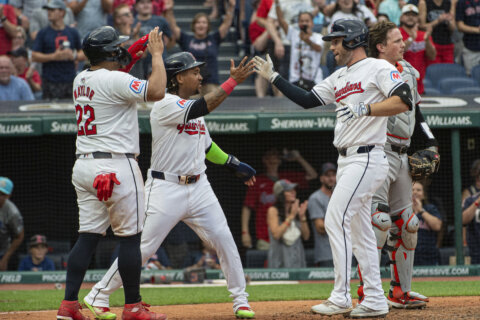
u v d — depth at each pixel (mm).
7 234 35312
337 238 16453
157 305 22156
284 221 34562
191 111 16328
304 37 37562
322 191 34844
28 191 39125
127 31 39156
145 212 17109
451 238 37688
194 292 27141
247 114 34469
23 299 24875
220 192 39844
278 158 37688
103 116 15422
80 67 40438
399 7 42438
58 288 30922
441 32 40938
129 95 15148
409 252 18703
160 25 39688
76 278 15766
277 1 38906
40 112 34625
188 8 49969
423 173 18453
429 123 33750
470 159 38562
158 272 32812
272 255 34469
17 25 42969
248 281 30953
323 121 34125
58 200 39406
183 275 32500
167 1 40469
